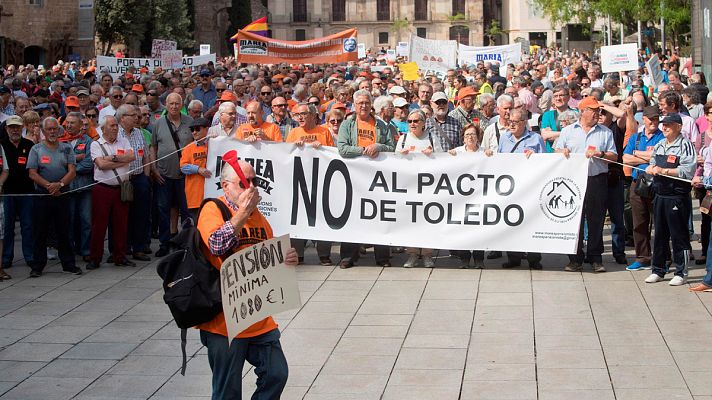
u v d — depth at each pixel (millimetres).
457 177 11602
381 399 7543
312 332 9344
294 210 12000
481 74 23359
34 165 12078
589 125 11344
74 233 13234
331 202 11930
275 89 20234
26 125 13039
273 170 12031
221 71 27531
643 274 11383
